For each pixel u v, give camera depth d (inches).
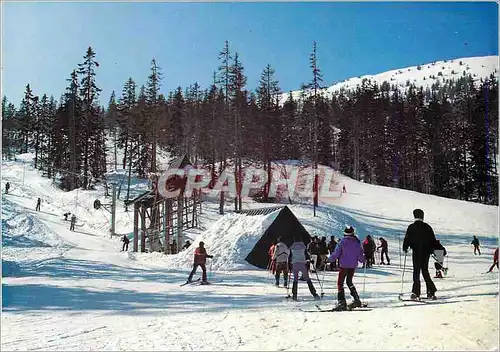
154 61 2244.1
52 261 866.1
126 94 2819.9
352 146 3078.2
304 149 2325.3
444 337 221.1
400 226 1679.4
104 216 1849.2
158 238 1291.8
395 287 548.4
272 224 872.3
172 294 508.7
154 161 2219.5
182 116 2664.9
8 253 968.9
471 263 1012.5
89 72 2495.1
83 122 2490.2
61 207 1961.1
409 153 2906.0
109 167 3255.4
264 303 423.8
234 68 1860.2
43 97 3294.8
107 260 935.7
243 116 1872.5
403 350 205.6
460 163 2684.5
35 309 398.9
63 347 242.5
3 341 261.3
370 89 3132.4
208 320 312.0
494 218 1793.8
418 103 3147.1
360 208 1940.2
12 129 3442.4
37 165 3058.6
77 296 486.6
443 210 1920.5
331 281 669.3
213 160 2026.3
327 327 263.4
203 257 620.4
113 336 269.4
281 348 219.6
